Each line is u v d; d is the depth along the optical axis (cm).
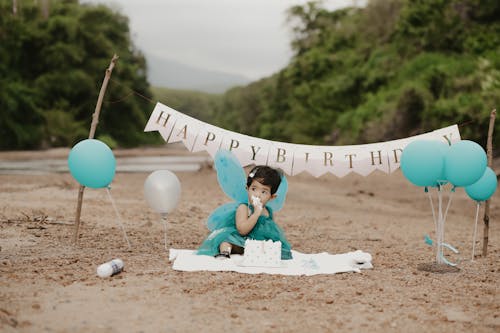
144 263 631
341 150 698
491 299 521
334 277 592
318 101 5459
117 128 6141
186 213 1094
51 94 5266
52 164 2953
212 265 611
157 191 688
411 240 883
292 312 468
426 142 621
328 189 1842
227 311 465
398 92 3700
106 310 458
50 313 445
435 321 453
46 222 886
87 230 838
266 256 621
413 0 4072
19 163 3053
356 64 5241
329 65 5722
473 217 1226
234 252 667
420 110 3369
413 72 3862
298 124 5797
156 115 698
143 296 499
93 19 5709
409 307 489
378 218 1179
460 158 607
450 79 3219
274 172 658
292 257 669
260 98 8600
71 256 654
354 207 1375
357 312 471
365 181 2203
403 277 601
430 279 596
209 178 2056
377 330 430
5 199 1191
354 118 4344
